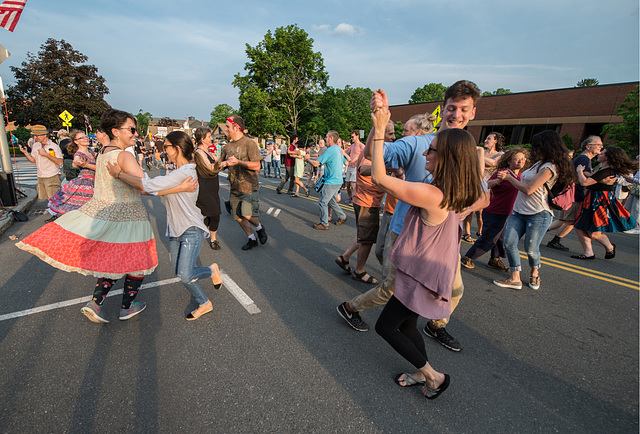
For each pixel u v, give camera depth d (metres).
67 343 2.56
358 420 1.95
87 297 3.29
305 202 9.55
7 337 2.61
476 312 3.34
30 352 2.44
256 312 3.13
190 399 2.05
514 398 2.19
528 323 3.16
